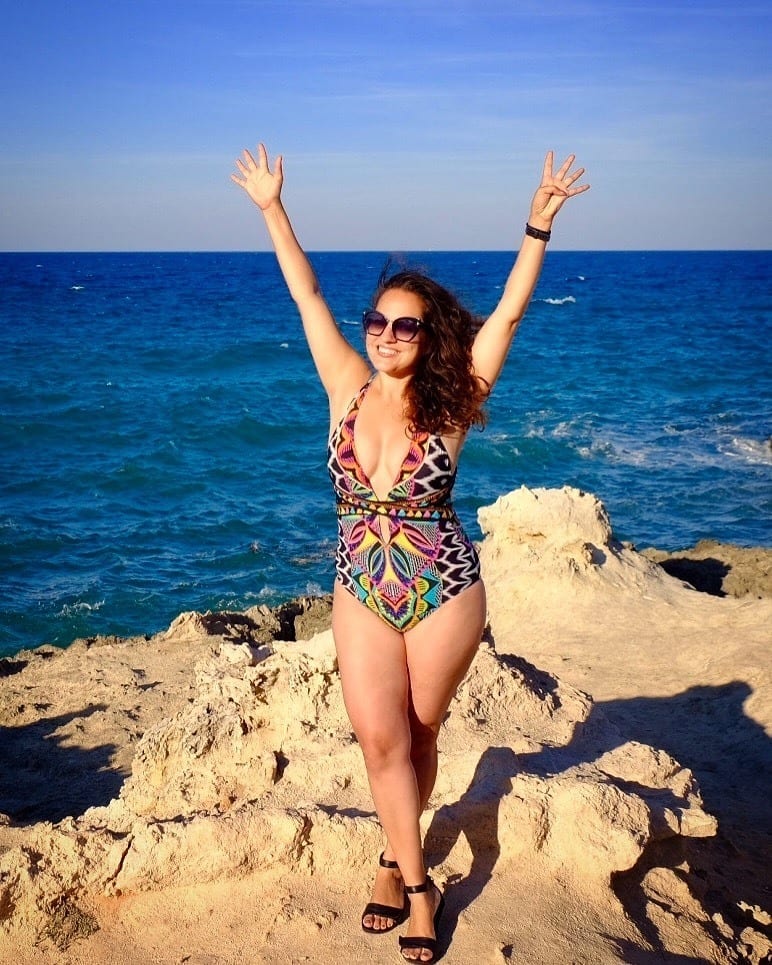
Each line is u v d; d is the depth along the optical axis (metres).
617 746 4.77
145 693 9.09
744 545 18.84
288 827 3.71
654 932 3.70
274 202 3.69
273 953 3.36
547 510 10.71
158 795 4.31
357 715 3.23
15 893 3.56
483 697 4.93
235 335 58.06
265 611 12.26
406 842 3.28
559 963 3.29
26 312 73.94
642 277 150.88
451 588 3.22
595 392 37.97
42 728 8.42
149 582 17.12
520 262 3.39
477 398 3.26
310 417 32.28
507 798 3.88
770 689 7.73
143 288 114.44
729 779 6.66
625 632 9.42
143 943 3.49
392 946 3.36
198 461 26.69
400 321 3.18
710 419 31.67
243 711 4.58
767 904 4.63
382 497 3.21
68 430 29.67
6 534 19.64
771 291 111.12
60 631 15.02
